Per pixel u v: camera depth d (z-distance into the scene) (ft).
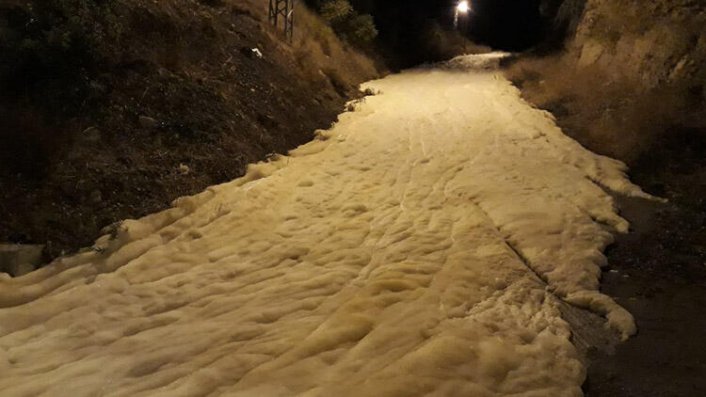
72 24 24.61
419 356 12.97
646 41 37.55
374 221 22.70
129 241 19.51
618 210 23.72
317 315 15.56
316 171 28.53
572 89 44.52
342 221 22.61
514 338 14.37
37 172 20.16
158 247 19.66
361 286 17.24
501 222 22.16
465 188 26.08
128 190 21.61
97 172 21.38
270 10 47.26
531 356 13.71
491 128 37.78
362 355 13.35
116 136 23.44
